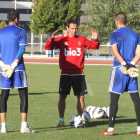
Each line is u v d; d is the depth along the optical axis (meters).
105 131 17.53
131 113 24.56
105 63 91.00
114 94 17.36
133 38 17.31
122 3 116.44
